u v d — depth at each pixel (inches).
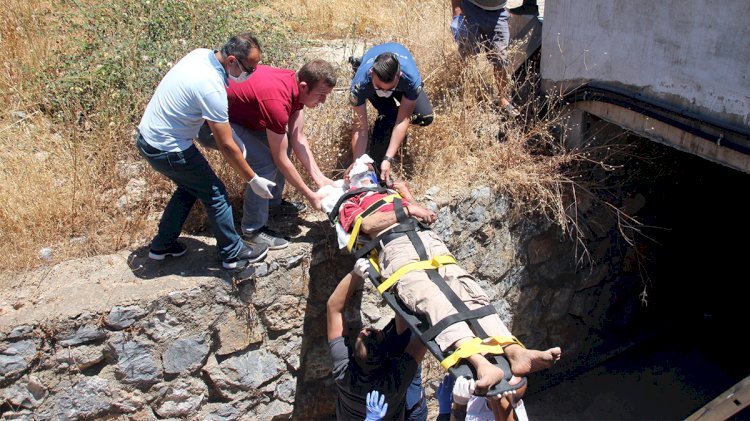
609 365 247.9
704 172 243.8
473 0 223.1
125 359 159.2
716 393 234.7
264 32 244.8
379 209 161.9
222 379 174.4
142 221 182.9
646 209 239.0
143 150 154.3
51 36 238.1
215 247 176.4
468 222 206.1
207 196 158.1
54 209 177.8
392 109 201.0
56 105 210.2
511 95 235.5
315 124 208.8
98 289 158.7
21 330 147.4
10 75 221.3
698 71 172.7
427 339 139.0
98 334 154.4
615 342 251.3
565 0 212.2
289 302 180.1
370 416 154.1
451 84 241.3
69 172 188.7
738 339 255.4
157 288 159.9
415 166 210.8
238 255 167.0
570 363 244.2
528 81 236.7
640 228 240.7
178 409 169.8
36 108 213.3
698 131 175.9
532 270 224.7
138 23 229.0
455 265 155.4
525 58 237.5
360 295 191.5
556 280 231.0
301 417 195.2
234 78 151.2
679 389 237.3
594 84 205.8
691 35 172.1
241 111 164.9
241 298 170.7
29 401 152.6
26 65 221.0
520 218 215.9
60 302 154.0
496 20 224.4
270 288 174.9
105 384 159.5
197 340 166.7
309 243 178.9
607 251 236.4
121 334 156.8
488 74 235.3
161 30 229.6
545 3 222.5
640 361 249.1
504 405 138.3
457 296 143.6
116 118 203.3
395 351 160.1
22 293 156.7
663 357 250.2
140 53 219.1
